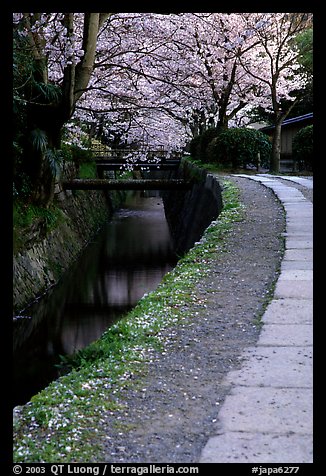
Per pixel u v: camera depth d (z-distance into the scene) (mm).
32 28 11250
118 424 3381
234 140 20172
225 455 2936
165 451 3045
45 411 3584
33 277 12312
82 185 18422
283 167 27547
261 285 6223
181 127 27578
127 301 12227
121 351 4703
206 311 5512
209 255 7699
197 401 3629
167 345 4719
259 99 25250
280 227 9219
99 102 20375
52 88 12680
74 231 18141
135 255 18203
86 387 3963
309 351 4301
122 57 17031
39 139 13078
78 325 10453
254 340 4629
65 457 3047
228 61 21312
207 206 15789
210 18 19062
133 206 34188
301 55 25453
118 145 33469
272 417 3305
